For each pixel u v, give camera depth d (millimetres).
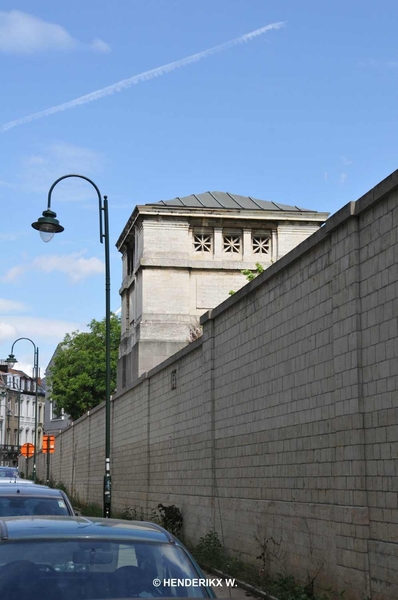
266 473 14523
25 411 125125
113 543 5320
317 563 12023
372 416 10531
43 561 5035
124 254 48844
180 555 5414
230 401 16938
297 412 13141
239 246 44562
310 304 12750
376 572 10148
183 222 43844
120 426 30953
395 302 10062
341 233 11570
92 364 65812
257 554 14742
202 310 43531
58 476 55531
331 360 11859
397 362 9945
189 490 20078
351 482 10906
